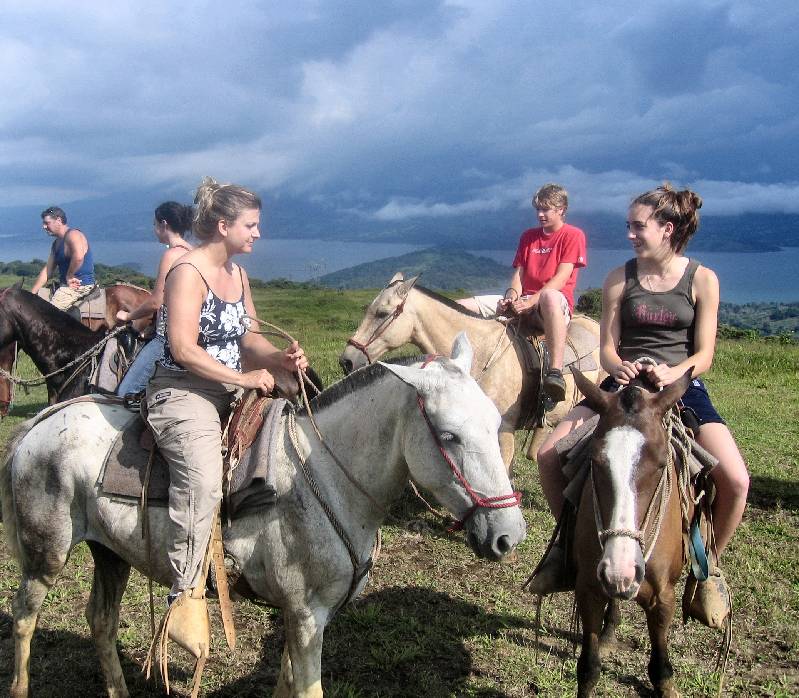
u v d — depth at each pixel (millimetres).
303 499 3080
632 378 3486
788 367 14719
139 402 3506
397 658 4219
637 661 4266
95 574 3639
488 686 4027
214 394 3248
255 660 4223
